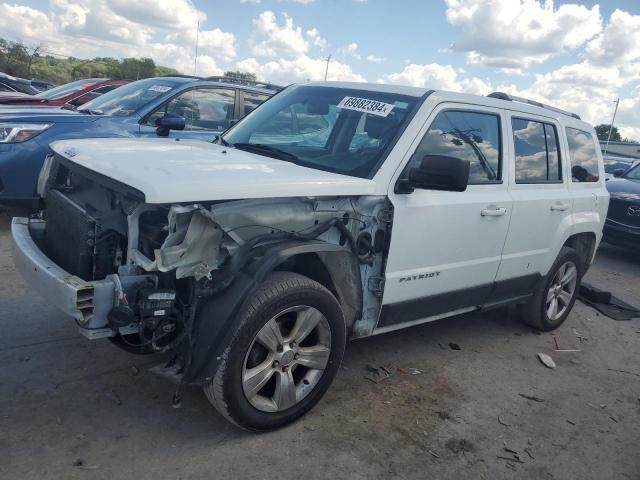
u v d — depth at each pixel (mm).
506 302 5074
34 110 6969
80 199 3293
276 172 3246
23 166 6168
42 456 2824
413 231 3758
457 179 3361
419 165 3809
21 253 3174
